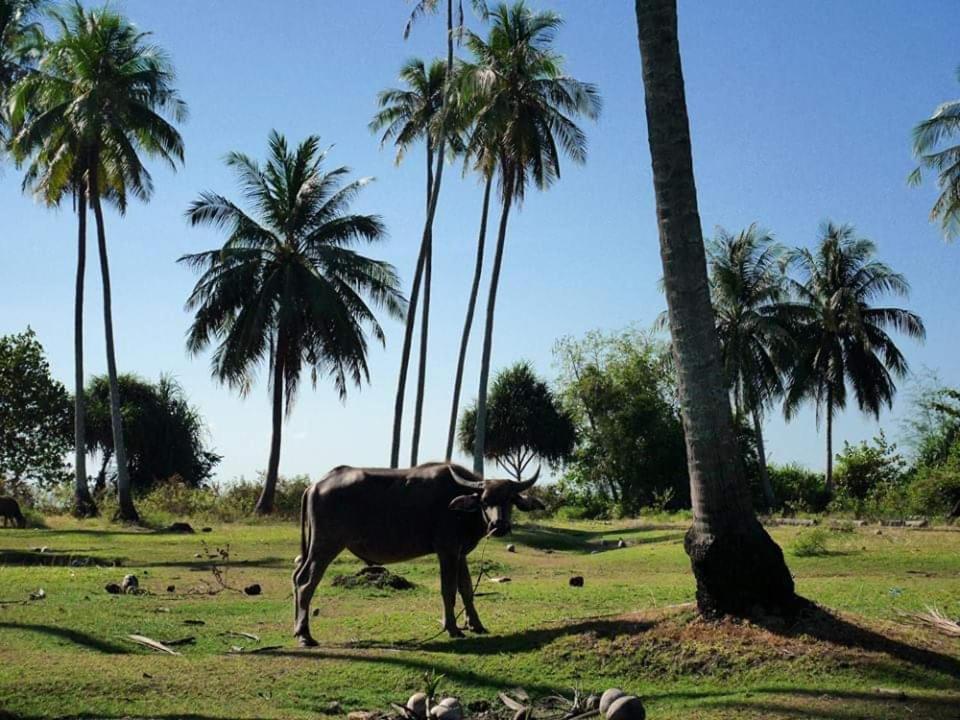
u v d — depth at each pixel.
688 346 11.09
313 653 11.08
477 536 12.33
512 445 71.44
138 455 64.88
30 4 34.56
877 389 54.28
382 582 17.19
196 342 41.28
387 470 12.53
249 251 40.94
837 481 55.44
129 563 22.09
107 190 40.41
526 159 37.00
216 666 10.39
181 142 38.47
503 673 10.28
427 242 39.81
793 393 53.97
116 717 8.75
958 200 37.97
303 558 12.38
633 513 57.16
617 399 62.72
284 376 42.72
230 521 39.97
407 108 42.94
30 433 49.28
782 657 10.05
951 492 41.34
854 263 53.88
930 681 9.62
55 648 11.33
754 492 58.97
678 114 11.19
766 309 54.09
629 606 14.95
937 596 14.87
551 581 19.44
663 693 9.66
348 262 41.59
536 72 37.06
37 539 28.69
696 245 11.16
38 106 38.22
